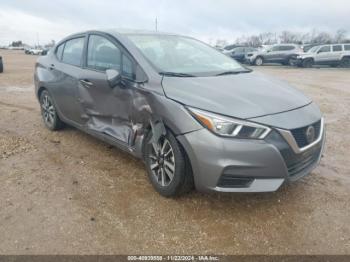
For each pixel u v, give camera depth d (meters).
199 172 2.76
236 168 2.63
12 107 7.09
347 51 22.67
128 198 3.19
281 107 2.88
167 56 3.68
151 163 3.30
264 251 2.50
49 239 2.58
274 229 2.75
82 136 4.98
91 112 4.05
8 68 18.97
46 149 4.43
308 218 2.90
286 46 25.33
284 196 3.25
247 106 2.78
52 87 4.85
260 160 2.62
